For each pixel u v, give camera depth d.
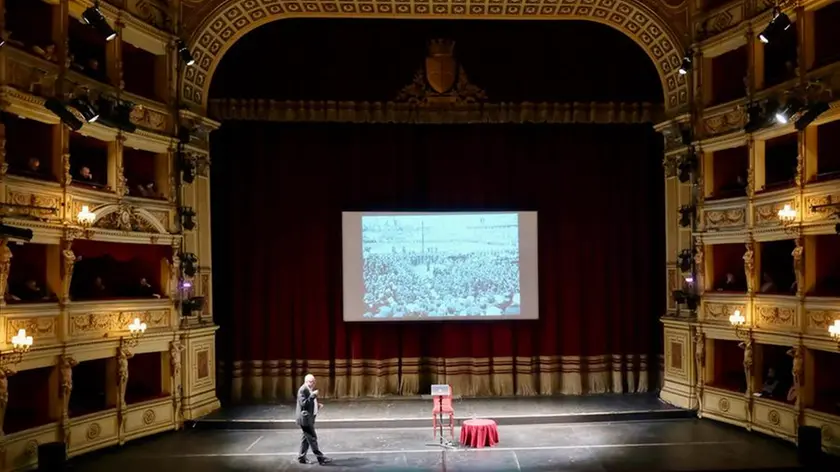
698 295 13.99
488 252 15.73
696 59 14.02
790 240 13.43
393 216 15.68
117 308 12.37
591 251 15.88
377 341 15.63
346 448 11.99
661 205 16.00
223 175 15.70
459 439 12.42
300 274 15.70
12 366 10.20
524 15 14.77
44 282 11.39
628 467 10.69
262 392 15.59
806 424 11.57
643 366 15.84
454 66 15.52
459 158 15.78
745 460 10.93
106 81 12.40
